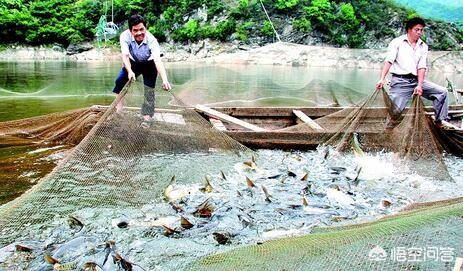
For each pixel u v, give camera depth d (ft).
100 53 139.03
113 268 10.71
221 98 42.73
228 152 18.02
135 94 17.65
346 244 7.91
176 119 17.89
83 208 13.01
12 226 11.82
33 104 35.45
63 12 151.53
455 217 7.91
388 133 20.25
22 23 138.21
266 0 155.22
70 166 14.07
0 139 20.29
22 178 16.47
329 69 97.14
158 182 14.93
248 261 8.41
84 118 20.07
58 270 10.55
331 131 21.30
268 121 26.25
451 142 21.17
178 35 152.87
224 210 13.91
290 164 18.99
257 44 149.28
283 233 12.46
